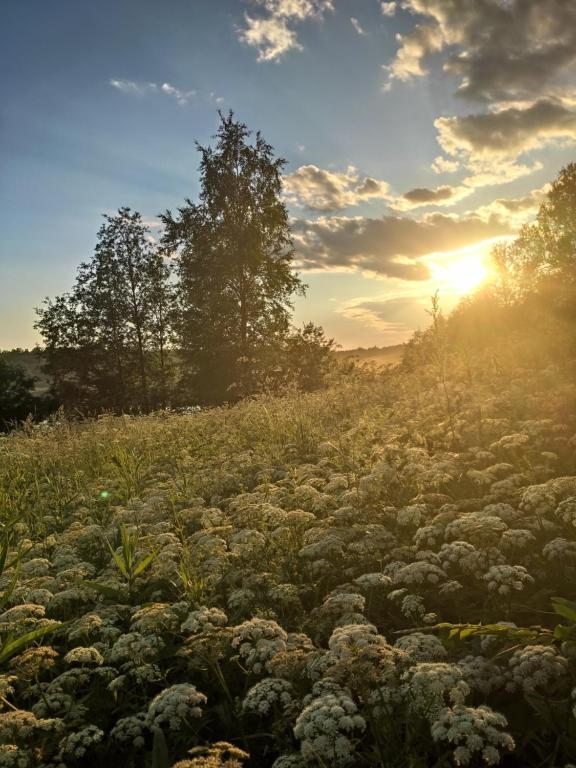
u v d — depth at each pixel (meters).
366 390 12.99
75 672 3.56
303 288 35.38
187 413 17.09
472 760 2.83
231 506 6.06
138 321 40.19
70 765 3.27
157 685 3.87
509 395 9.13
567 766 2.38
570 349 13.04
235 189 34.31
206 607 4.14
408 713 2.76
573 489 4.48
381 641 3.02
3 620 4.03
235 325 34.19
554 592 3.93
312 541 4.90
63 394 39.56
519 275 29.08
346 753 2.45
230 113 34.88
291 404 12.33
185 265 34.28
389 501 6.06
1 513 7.67
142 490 8.60
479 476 5.62
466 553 4.05
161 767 2.87
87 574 5.23
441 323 8.66
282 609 4.30
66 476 9.83
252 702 2.99
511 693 3.18
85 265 40.41
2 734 3.02
